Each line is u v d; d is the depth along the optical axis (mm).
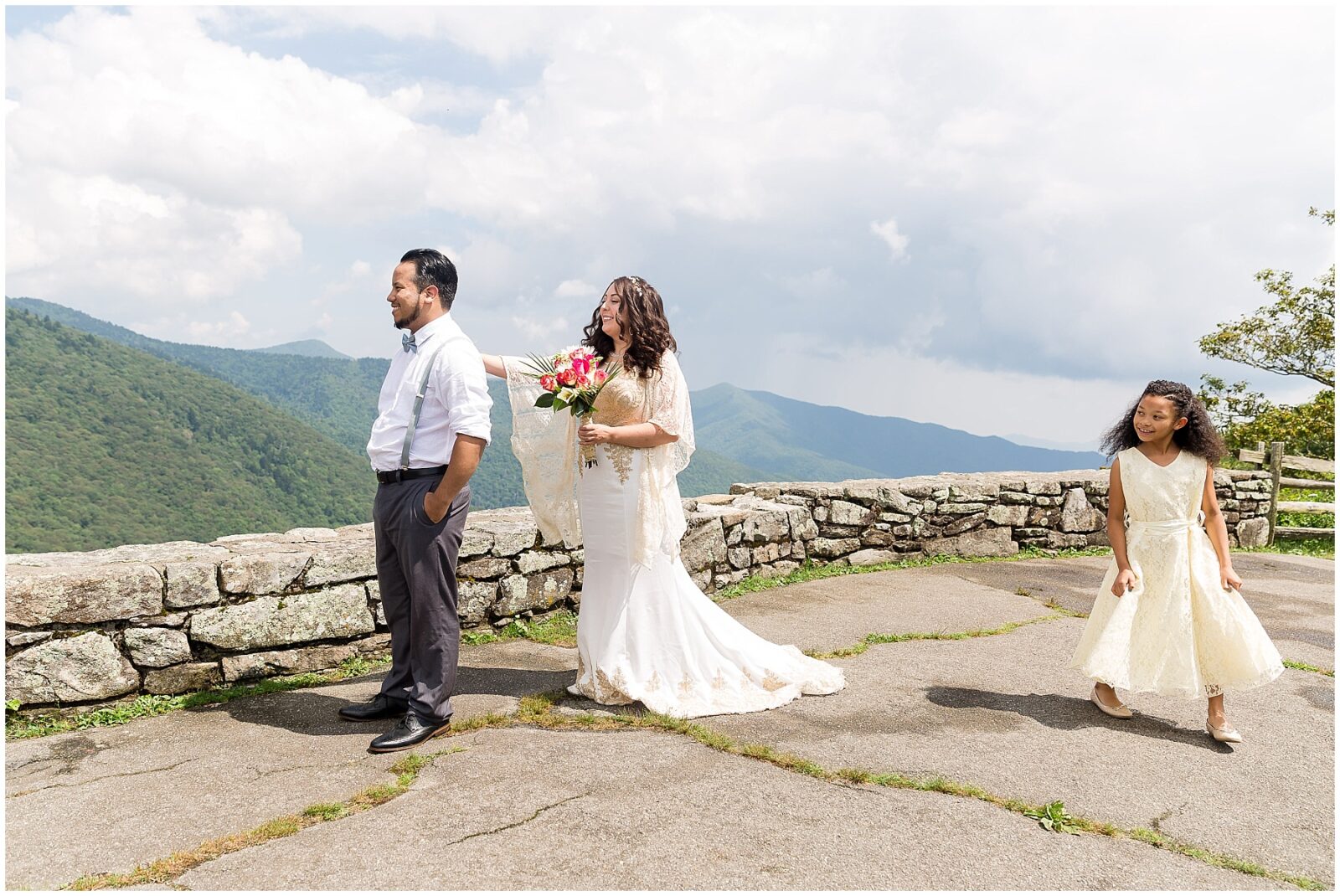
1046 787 3061
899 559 7926
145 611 3826
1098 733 3645
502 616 5172
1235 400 19688
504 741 3430
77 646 3646
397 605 3670
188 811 2779
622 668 3865
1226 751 3473
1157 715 3904
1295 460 10844
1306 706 4109
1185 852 2605
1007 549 8492
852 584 6879
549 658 4711
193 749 3342
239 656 4094
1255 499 9961
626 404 3859
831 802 2877
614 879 2344
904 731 3613
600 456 3922
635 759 3240
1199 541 3688
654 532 3871
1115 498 3814
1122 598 3736
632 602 3922
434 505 3344
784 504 7363
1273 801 3004
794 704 3957
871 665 4652
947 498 8195
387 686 3736
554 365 3861
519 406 4141
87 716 3650
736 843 2568
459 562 4988
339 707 3877
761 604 6141
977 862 2496
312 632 4316
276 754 3287
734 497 7727
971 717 3809
